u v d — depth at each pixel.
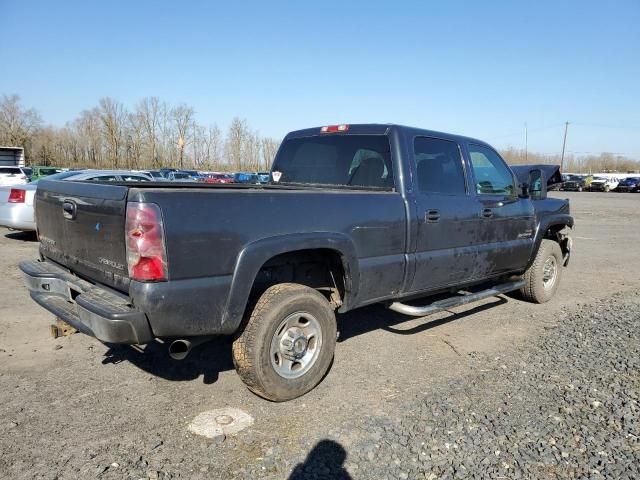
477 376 4.16
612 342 5.05
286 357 3.58
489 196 5.36
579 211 26.39
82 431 3.14
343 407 3.57
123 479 2.68
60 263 3.88
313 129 5.27
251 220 3.29
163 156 64.31
